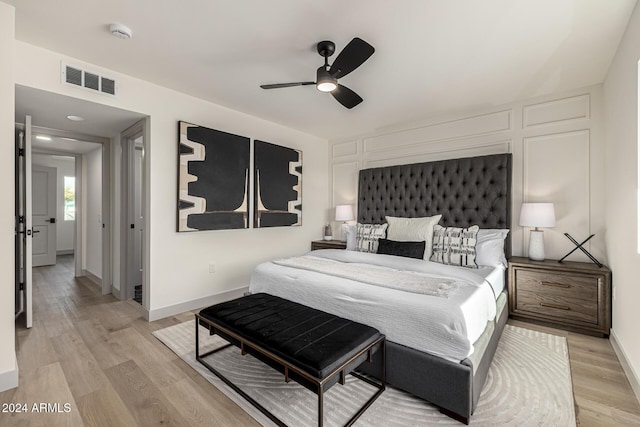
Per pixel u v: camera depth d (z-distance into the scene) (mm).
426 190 3596
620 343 2105
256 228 3795
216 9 1753
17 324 2670
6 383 1711
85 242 4703
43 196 5410
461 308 1636
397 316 1729
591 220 2742
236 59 2344
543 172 2984
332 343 1542
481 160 3211
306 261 2795
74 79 2324
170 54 2270
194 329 2602
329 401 1665
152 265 2828
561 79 2631
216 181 3268
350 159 4566
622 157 2082
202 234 3229
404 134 3965
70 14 1792
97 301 3369
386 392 1748
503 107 3221
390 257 2906
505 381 1841
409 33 1973
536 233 2857
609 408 1591
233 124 3480
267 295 2338
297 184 4285
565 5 1692
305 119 3807
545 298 2672
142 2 1691
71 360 2070
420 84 2750
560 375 1905
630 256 1900
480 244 2883
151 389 1757
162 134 2869
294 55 2279
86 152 4605
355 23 1876
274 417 1513
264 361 1582
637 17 1681
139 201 4059
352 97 2375
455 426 1469
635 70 1755
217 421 1509
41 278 4469
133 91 2658
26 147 2473
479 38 2025
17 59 2088
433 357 1583
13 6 1703
